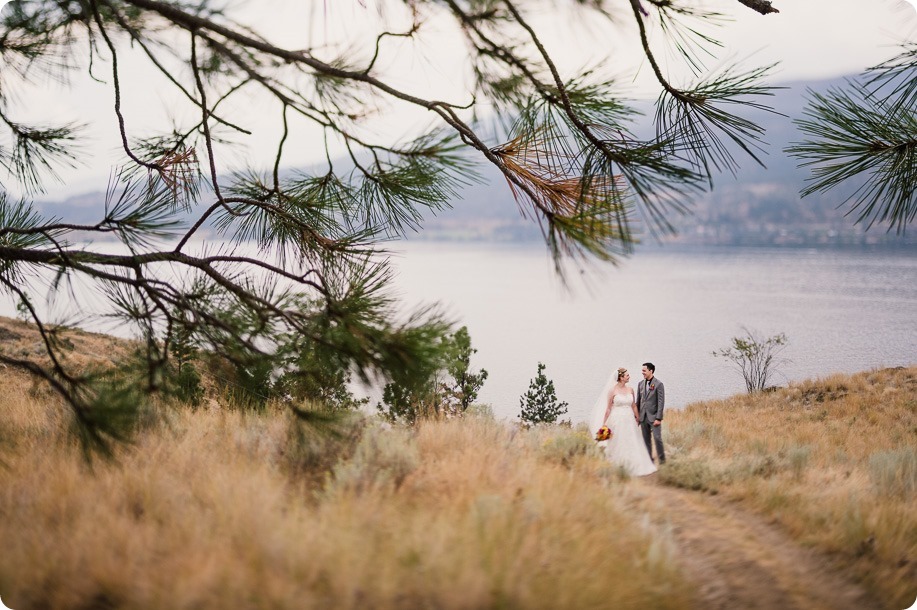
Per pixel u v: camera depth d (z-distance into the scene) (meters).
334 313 3.75
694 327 120.06
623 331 118.94
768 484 7.45
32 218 4.62
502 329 130.25
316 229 4.64
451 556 3.54
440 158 3.37
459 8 2.79
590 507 5.21
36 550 3.36
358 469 5.18
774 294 197.38
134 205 4.09
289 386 4.09
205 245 4.21
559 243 2.93
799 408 22.30
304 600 2.99
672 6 2.60
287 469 5.46
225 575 3.16
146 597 2.96
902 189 3.27
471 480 5.30
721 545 5.23
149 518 4.01
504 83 2.96
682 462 8.66
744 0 2.62
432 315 3.67
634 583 3.76
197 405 7.36
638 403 10.09
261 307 3.81
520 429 9.74
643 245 2.64
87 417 3.78
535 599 3.26
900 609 4.10
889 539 5.29
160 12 3.05
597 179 3.02
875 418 18.81
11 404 7.44
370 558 3.53
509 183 3.22
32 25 3.93
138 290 3.80
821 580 4.61
